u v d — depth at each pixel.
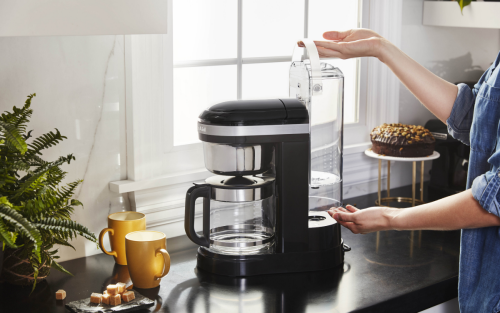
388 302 1.04
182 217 1.42
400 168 1.91
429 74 1.12
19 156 1.00
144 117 1.30
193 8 1.43
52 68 1.16
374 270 1.18
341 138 1.21
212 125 1.06
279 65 1.64
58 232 1.00
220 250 1.15
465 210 0.90
